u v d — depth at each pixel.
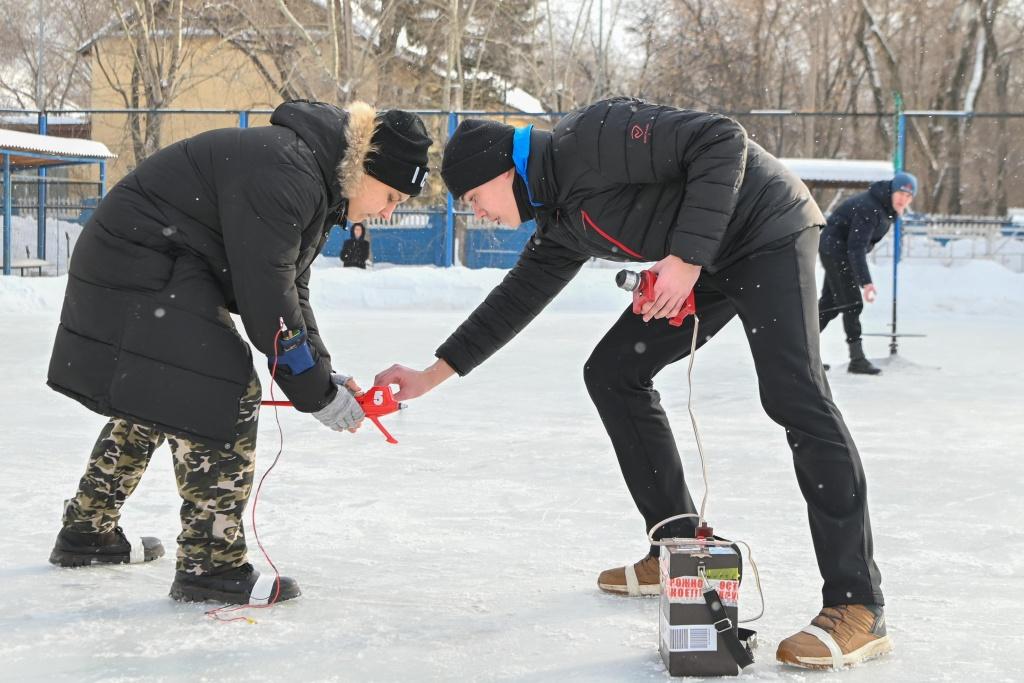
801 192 2.60
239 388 2.65
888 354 9.88
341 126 2.65
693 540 2.45
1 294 14.09
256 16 24.27
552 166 2.60
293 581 2.87
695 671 2.29
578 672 2.33
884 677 2.29
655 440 2.88
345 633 2.59
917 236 17.45
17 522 3.64
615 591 2.92
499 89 27.34
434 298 15.66
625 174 2.52
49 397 6.67
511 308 3.01
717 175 2.42
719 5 32.75
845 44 31.67
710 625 2.30
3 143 17.25
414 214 18.30
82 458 4.77
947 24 29.38
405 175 2.66
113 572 3.12
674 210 2.59
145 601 2.85
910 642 2.52
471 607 2.80
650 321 2.85
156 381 2.62
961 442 5.36
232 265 2.57
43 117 18.75
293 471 4.60
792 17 32.19
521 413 6.27
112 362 2.64
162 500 3.99
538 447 5.19
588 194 2.60
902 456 4.98
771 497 4.14
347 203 2.76
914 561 3.25
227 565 2.85
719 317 2.83
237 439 2.79
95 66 31.09
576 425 5.84
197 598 2.83
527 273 3.01
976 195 29.58
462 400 6.79
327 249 20.80
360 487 4.29
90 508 3.15
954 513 3.88
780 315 2.50
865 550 2.43
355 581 3.04
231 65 28.03
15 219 20.48
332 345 9.82
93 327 2.65
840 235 8.33
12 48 32.75
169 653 2.44
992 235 17.25
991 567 3.19
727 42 32.56
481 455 4.98
